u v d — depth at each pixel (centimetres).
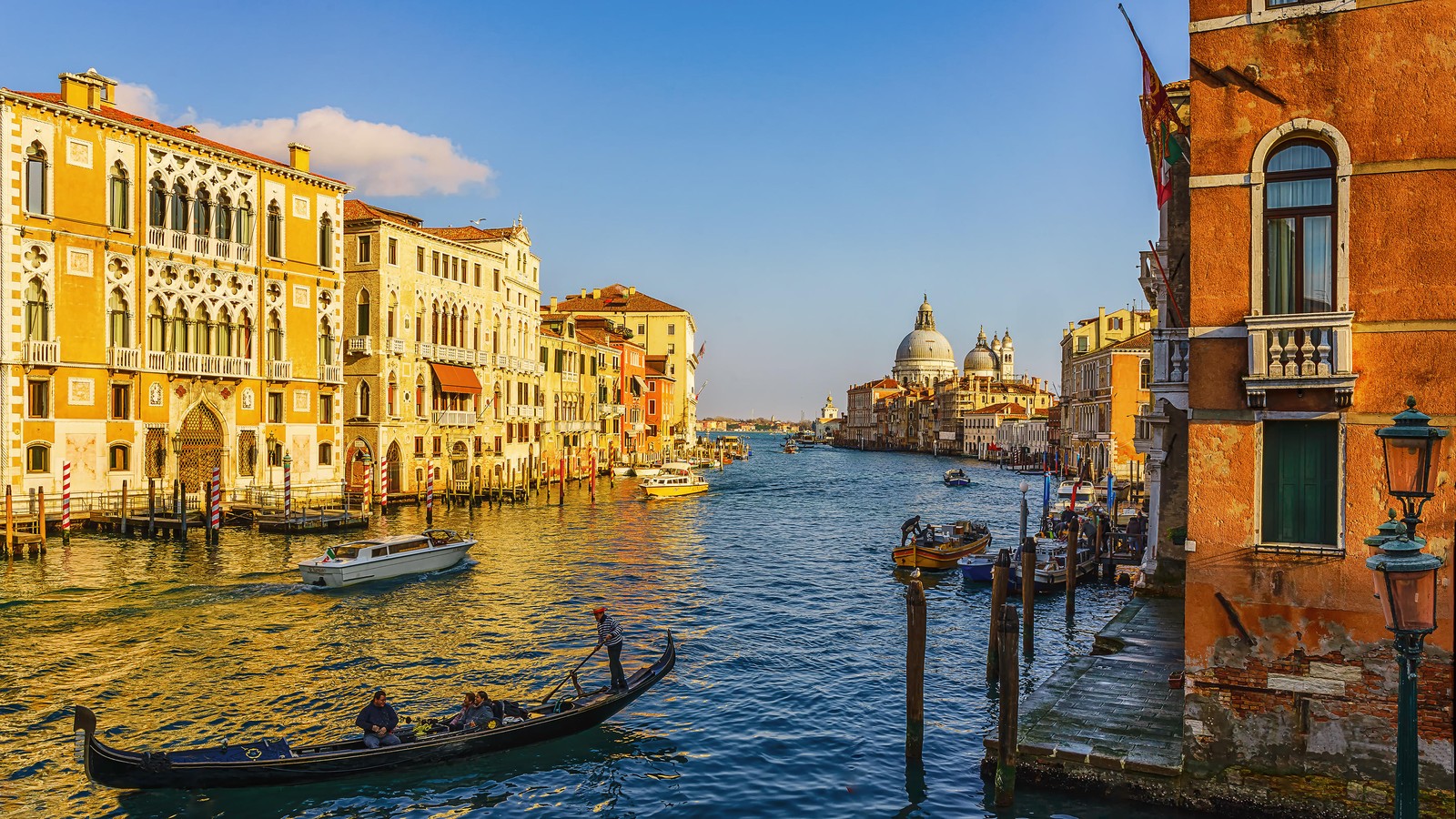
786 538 4359
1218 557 1135
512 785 1477
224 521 3831
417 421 5138
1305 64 1083
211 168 4091
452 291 5459
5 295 3366
